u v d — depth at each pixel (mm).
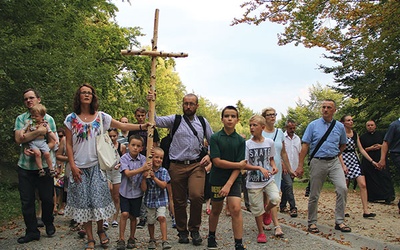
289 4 11445
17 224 7523
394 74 16047
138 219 8172
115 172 7246
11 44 8805
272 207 6551
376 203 10508
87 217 5430
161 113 40594
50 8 11203
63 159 7590
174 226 7273
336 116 20562
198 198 5887
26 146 6094
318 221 7863
